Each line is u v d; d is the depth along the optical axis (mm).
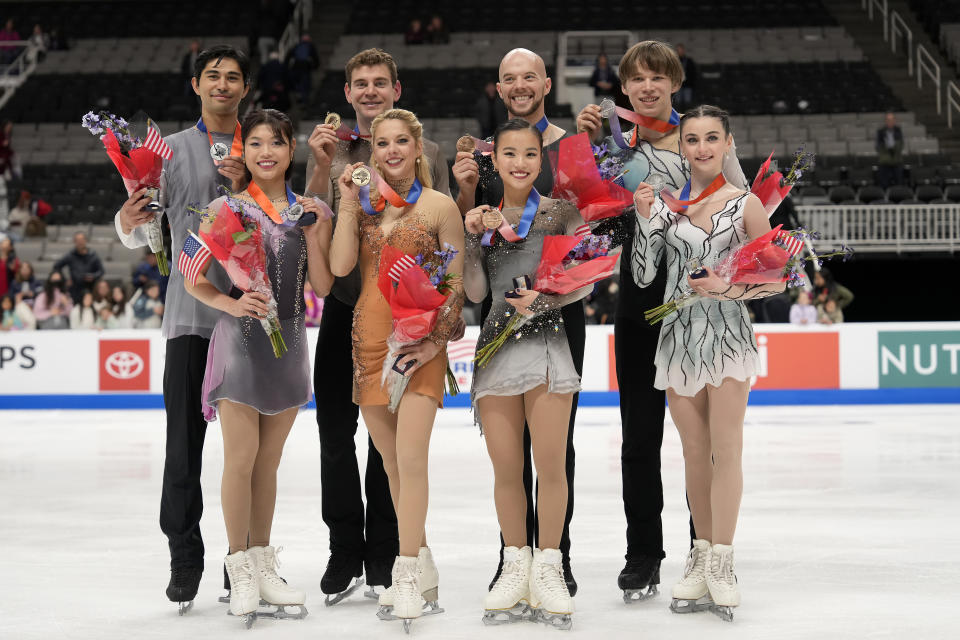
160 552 5688
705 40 23953
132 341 14602
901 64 23688
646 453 4637
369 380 4387
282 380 4402
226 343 4320
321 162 4473
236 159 4508
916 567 5141
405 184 4434
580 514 6707
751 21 24547
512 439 4301
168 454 4496
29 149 21078
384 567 4637
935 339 14414
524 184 4320
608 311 14664
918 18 25250
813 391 14398
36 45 23875
